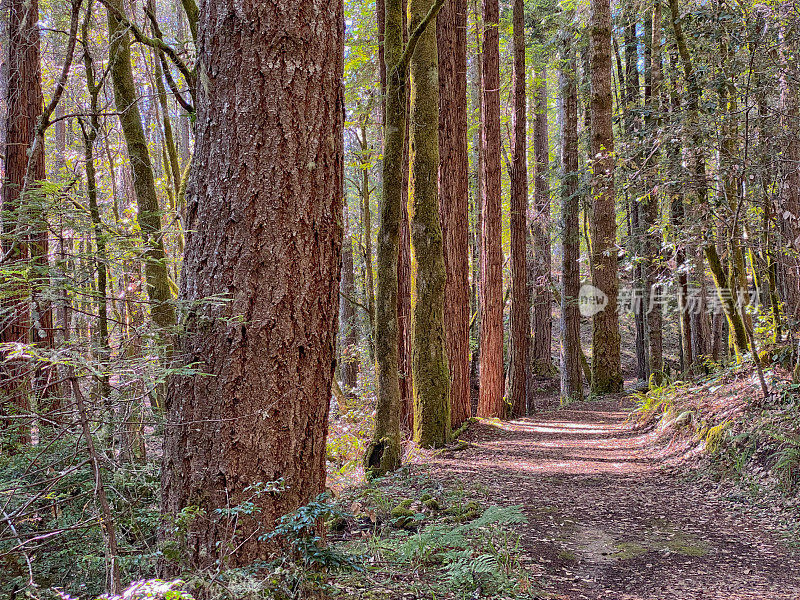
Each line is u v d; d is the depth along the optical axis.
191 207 3.21
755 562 4.75
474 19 17.53
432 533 4.22
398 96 7.51
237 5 3.07
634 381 22.73
